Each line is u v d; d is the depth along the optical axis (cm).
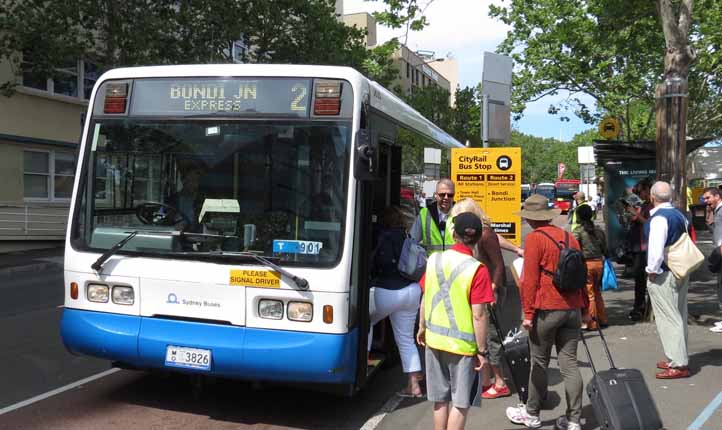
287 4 2127
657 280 621
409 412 546
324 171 491
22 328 869
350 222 480
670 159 893
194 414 532
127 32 1770
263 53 2209
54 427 495
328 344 466
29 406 544
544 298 479
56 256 1789
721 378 621
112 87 539
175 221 510
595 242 850
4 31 1772
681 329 618
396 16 1018
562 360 487
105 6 1777
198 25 1950
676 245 609
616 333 822
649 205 909
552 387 612
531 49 2022
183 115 521
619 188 1485
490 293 409
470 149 977
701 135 2500
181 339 487
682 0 894
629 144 1415
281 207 494
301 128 500
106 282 512
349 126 494
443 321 413
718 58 1822
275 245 487
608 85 2000
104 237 518
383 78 2150
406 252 560
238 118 511
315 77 504
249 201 500
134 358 500
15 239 1931
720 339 782
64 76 1883
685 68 893
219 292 486
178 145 519
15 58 1784
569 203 3806
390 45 1029
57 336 819
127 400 563
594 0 1441
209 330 485
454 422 410
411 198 761
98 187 529
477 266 409
